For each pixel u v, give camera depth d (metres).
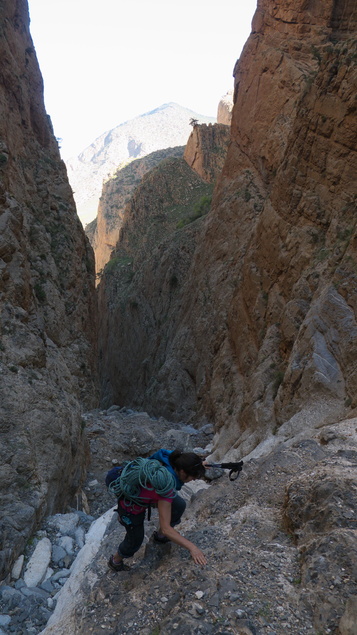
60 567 5.90
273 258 18.30
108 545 4.82
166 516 3.79
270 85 27.75
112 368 51.62
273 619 3.14
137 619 3.42
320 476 4.62
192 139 69.25
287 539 4.23
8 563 5.56
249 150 29.88
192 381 28.69
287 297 16.80
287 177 17.61
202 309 29.00
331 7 26.62
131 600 3.63
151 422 21.83
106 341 58.03
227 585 3.45
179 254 42.62
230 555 3.95
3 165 12.58
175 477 3.95
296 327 14.50
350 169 14.79
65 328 21.62
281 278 17.64
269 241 18.70
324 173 15.81
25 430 7.77
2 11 24.20
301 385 11.34
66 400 9.87
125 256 68.00
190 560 3.91
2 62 22.47
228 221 29.50
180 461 3.96
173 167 68.50
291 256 16.73
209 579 3.56
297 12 27.19
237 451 13.30
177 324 35.22
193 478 4.00
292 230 17.05
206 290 29.47
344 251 13.48
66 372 11.60
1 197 10.87
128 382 47.00
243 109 30.80
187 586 3.54
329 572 3.36
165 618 3.31
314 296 13.92
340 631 2.96
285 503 4.75
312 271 14.89
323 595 3.20
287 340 14.83
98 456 14.47
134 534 4.00
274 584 3.48
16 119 23.14
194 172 68.19
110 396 50.94
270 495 5.33
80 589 4.25
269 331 16.78
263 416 13.41
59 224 24.50
